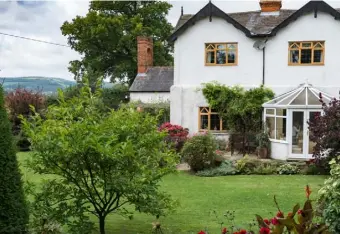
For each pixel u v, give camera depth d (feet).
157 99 101.14
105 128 25.54
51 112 26.76
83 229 26.18
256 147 67.62
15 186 19.61
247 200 41.09
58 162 25.77
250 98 71.56
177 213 36.19
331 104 53.21
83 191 27.04
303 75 71.92
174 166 28.63
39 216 24.88
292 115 64.08
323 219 22.16
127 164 25.27
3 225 18.98
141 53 106.93
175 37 76.59
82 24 134.31
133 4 145.28
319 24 70.74
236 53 74.49
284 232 14.32
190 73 76.43
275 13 78.43
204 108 75.87
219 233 29.63
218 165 59.88
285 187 47.39
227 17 73.67
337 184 22.52
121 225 32.86
